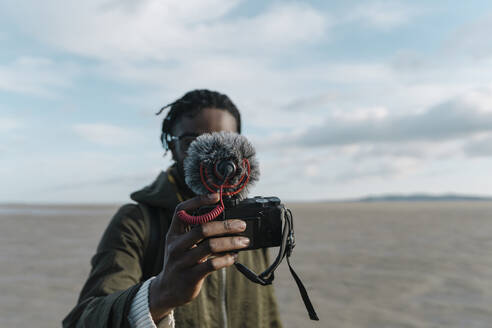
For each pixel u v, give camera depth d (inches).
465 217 1275.8
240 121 74.5
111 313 45.1
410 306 261.4
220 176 42.9
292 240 45.9
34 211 2001.7
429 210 2064.5
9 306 264.8
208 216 41.0
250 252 72.8
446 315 242.8
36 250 504.4
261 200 45.8
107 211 2054.6
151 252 61.1
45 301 278.4
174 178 67.1
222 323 63.7
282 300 275.0
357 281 328.5
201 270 39.8
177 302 41.9
